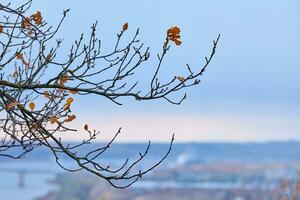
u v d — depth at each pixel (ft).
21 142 26.05
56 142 25.77
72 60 25.73
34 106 26.08
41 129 25.79
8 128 25.98
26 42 26.89
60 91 26.25
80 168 25.38
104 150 25.57
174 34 24.62
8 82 26.05
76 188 643.86
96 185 640.17
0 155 26.04
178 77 25.00
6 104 26.03
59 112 25.71
